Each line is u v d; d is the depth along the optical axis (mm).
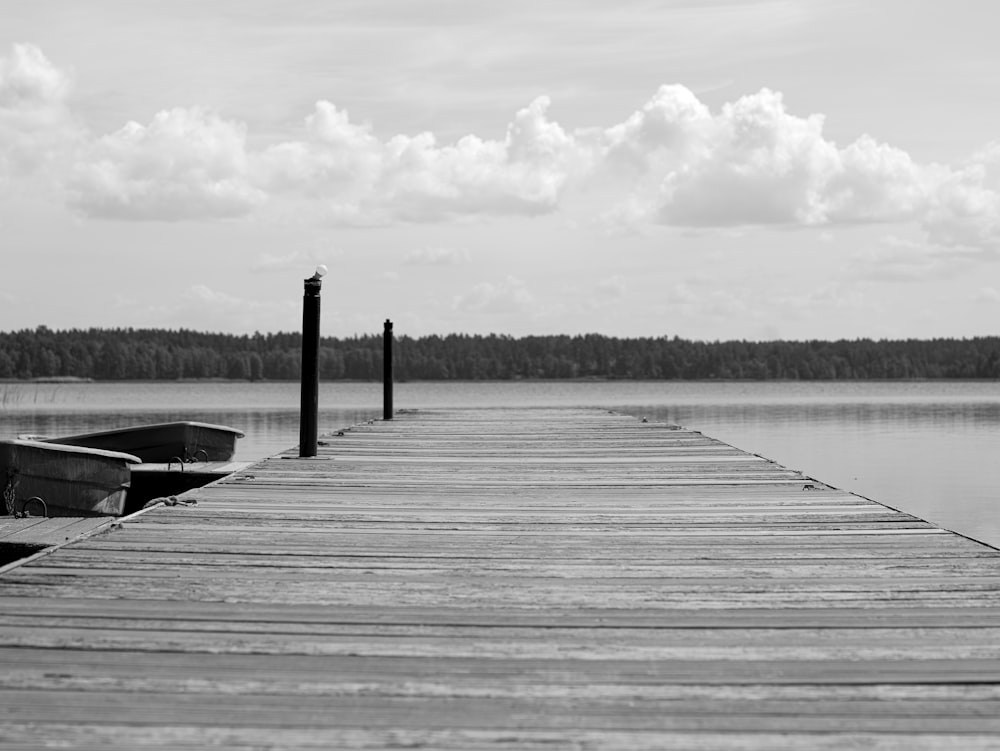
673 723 3039
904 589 4562
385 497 7402
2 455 9727
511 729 2986
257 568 4926
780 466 9539
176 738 2891
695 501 7242
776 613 4191
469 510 6816
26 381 105750
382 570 4938
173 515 6453
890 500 13500
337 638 3824
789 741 2912
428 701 3199
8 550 6715
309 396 10352
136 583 4574
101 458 10461
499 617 4133
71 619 3990
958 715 3096
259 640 3781
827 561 5152
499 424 15867
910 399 62250
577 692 3289
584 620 4098
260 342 116375
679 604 4336
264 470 9117
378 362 118188
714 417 35688
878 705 3174
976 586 4609
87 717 3029
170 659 3553
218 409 43625
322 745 2859
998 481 15516
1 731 2922
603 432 13961
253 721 3018
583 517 6523
